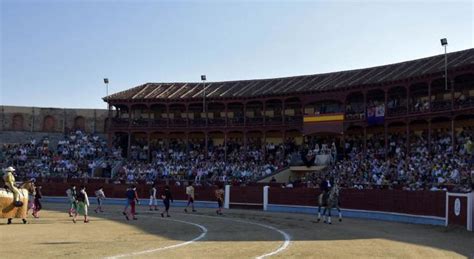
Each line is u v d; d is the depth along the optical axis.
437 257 15.46
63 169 56.81
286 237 20.16
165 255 14.83
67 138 66.25
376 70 52.78
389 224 27.50
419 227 25.59
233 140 60.72
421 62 49.06
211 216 32.09
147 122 60.91
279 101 58.00
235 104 60.22
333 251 16.25
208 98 59.00
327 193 29.03
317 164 48.56
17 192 25.12
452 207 25.45
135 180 49.59
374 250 16.64
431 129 47.00
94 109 70.44
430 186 33.69
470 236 21.33
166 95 61.09
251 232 22.00
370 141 51.34
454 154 39.97
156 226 24.53
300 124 54.56
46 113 69.31
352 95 52.25
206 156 57.81
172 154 59.38
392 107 47.88
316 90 52.97
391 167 42.25
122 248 16.31
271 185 43.66
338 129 51.50
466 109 41.66
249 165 52.41
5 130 67.81
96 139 66.81
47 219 28.53
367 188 33.72
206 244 17.52
